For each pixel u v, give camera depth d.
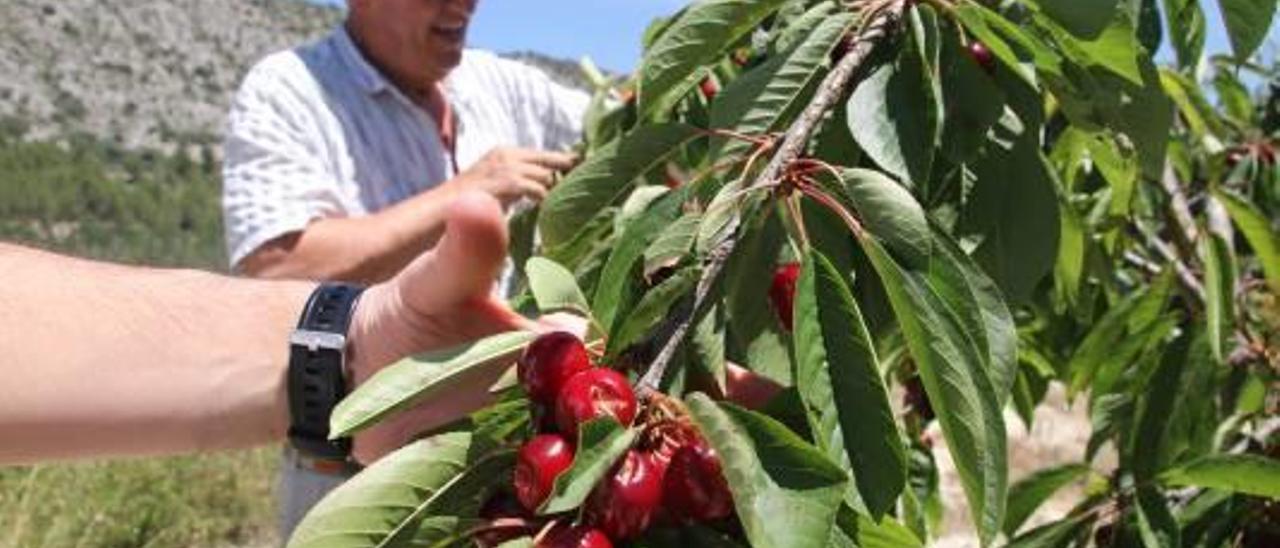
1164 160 1.87
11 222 70.56
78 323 1.67
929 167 1.66
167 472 9.42
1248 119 3.81
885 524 1.31
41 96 82.00
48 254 1.80
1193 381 2.51
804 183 1.52
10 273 1.71
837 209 1.48
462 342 1.55
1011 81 1.87
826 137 1.76
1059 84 1.88
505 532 1.25
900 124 1.67
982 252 1.85
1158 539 2.07
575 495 1.15
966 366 1.37
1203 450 2.50
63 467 8.73
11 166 73.31
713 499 1.23
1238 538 2.28
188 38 92.75
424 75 3.83
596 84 4.34
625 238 1.55
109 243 71.12
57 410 1.64
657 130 1.87
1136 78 1.70
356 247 3.46
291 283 1.77
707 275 1.41
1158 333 2.84
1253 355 2.69
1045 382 3.55
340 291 1.65
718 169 1.63
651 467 1.23
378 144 3.80
